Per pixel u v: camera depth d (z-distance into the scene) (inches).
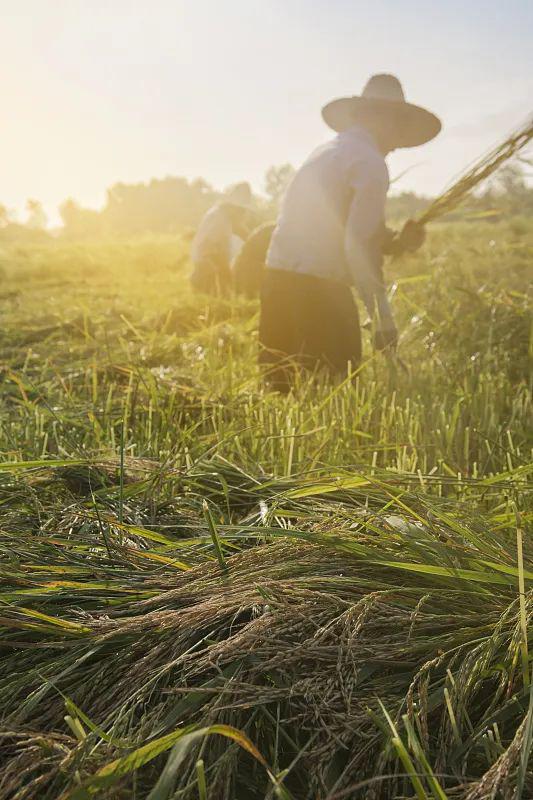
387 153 167.2
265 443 110.2
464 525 71.4
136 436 117.6
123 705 49.7
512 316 197.2
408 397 141.1
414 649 53.4
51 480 91.2
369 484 86.0
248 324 210.1
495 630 52.7
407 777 46.4
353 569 63.1
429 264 329.1
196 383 151.8
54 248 736.3
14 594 60.3
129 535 75.9
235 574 62.2
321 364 157.4
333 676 51.5
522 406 128.6
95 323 247.6
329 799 42.4
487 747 46.2
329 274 156.9
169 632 55.7
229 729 42.5
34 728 49.6
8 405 145.3
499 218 611.8
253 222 345.7
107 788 43.0
